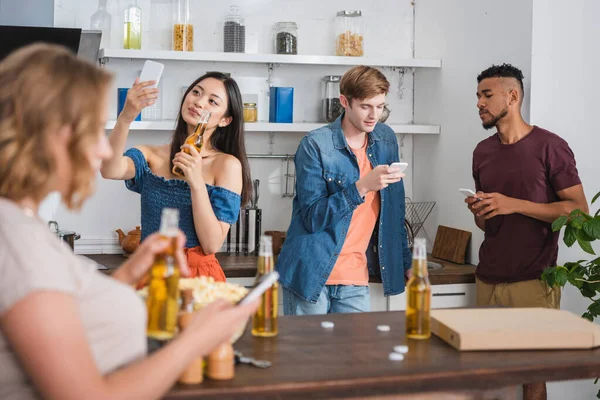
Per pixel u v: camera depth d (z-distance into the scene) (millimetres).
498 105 3162
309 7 4195
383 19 4301
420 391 1575
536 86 3361
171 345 1274
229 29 3922
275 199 4238
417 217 4289
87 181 1217
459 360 1681
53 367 1102
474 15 3732
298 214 3275
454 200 3947
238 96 2914
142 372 1212
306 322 2037
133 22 3820
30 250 1146
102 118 1227
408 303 1879
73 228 3955
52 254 1168
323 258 3170
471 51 3764
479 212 3115
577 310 3531
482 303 3371
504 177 3195
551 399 3533
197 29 4059
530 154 3135
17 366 1178
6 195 1212
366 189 3029
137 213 4031
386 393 1552
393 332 1936
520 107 3219
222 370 1513
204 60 3830
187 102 2873
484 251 3373
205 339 1312
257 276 1869
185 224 2777
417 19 4297
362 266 3273
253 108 3998
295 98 4215
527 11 3355
